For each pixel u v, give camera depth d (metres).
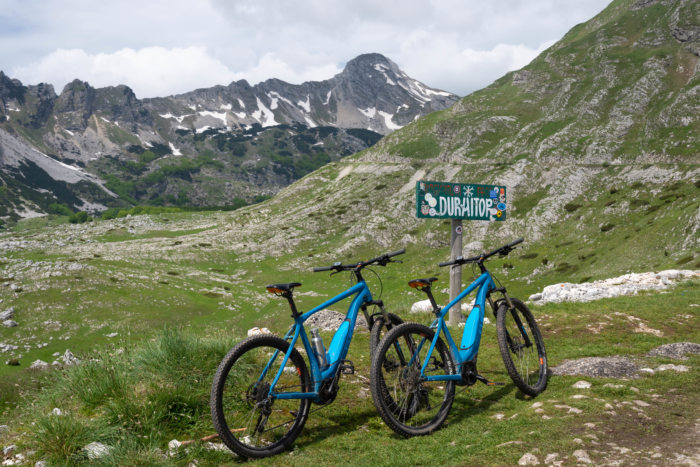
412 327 4.61
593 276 80.69
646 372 5.75
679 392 4.93
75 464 3.79
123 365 5.25
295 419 4.41
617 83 166.50
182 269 123.50
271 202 196.88
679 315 10.10
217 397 3.88
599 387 5.20
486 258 5.52
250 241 149.75
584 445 3.56
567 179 128.38
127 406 4.45
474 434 4.20
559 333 8.85
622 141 136.12
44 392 5.29
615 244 91.44
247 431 4.33
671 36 179.62
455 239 11.52
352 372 4.59
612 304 11.48
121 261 123.06
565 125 159.38
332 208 166.88
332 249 138.12
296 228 155.25
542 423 4.19
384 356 4.41
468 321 5.25
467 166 160.50
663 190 107.56
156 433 4.21
